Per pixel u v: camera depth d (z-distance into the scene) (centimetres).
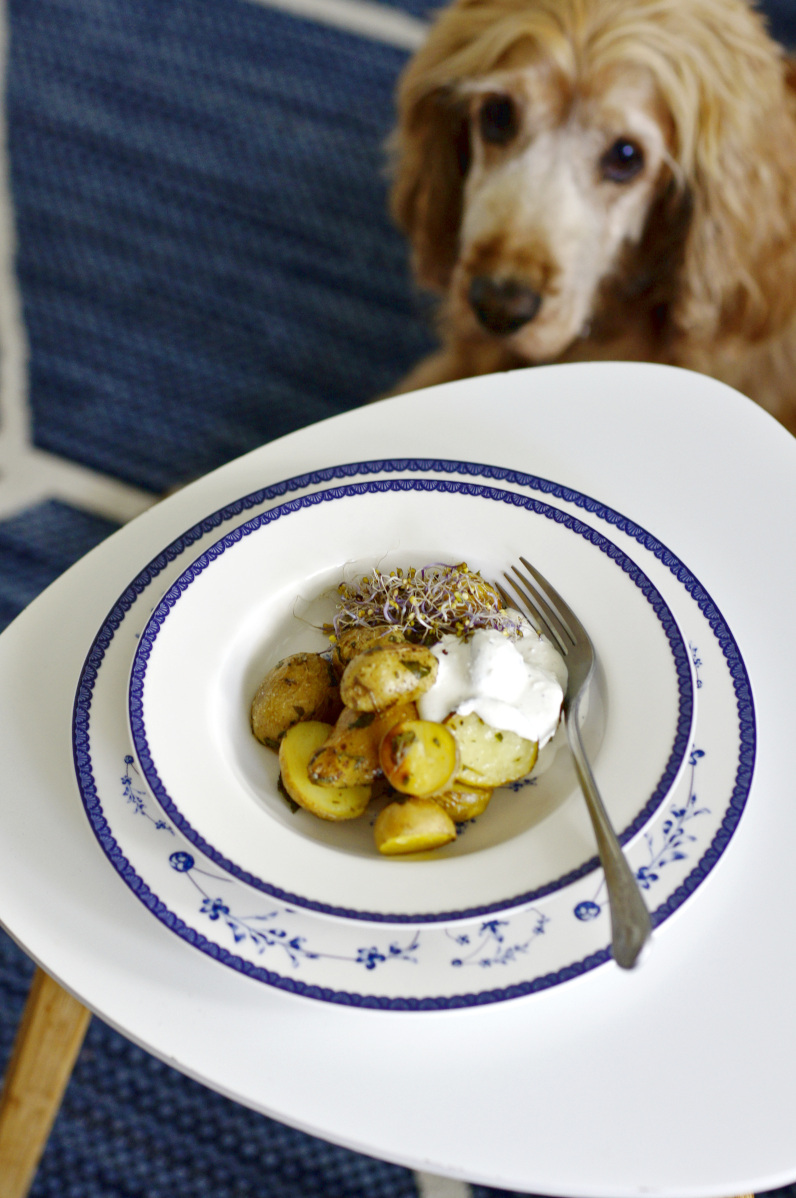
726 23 110
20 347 160
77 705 78
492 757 76
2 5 188
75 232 172
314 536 82
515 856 74
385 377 160
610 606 80
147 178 177
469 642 78
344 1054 73
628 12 108
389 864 74
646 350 128
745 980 74
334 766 75
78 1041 89
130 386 158
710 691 78
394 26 189
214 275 169
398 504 83
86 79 185
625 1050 73
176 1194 104
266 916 73
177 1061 73
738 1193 71
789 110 113
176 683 78
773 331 123
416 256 138
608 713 78
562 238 116
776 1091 72
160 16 190
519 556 82
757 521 85
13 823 77
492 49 112
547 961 72
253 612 80
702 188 113
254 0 190
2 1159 94
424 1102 72
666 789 74
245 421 155
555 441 88
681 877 74
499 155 117
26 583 139
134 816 75
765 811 77
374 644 77
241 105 184
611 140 112
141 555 84
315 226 174
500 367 131
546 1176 71
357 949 72
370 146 181
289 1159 106
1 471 149
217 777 76
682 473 87
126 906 76
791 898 75
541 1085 72
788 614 82
